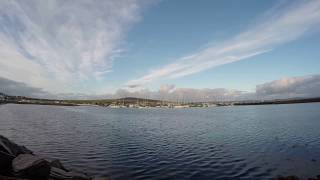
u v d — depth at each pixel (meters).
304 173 31.09
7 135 60.50
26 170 20.28
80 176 23.61
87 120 125.50
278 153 42.56
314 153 42.06
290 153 42.41
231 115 175.62
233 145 51.28
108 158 38.50
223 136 65.56
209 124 105.38
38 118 122.94
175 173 31.28
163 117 163.75
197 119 139.88
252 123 104.88
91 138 59.62
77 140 55.53
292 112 183.12
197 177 29.77
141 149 46.44
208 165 35.06
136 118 152.25
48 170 21.47
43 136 60.47
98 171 31.61
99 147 47.59
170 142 55.69
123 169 32.66
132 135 68.31
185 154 42.28
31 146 46.78
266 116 149.00
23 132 67.12
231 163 36.06
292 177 28.48
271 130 76.75
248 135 66.44
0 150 21.59
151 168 33.31
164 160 37.84
